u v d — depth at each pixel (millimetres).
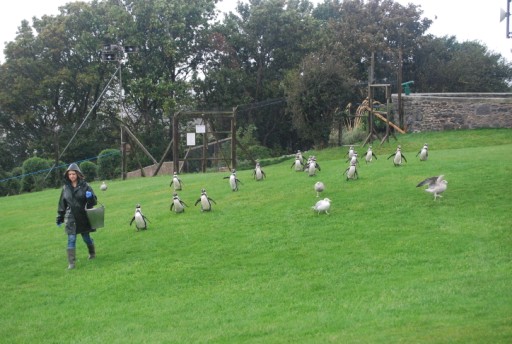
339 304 12703
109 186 35906
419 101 45781
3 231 24812
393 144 41000
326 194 23531
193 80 68562
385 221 19250
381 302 12422
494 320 10367
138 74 65625
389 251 16359
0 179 50344
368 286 13797
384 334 10328
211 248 18453
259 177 28984
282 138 71500
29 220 26906
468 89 72812
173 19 64938
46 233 23297
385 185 23766
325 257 16453
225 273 16094
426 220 18844
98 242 20578
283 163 41719
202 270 16531
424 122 45531
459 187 22156
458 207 19859
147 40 64250
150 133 64125
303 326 11469
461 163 26656
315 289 14062
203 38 68188
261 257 17109
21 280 17094
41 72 65688
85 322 13234
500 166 24922
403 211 20078
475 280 13188
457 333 9852
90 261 18422
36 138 70438
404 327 10633
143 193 30453
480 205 19766
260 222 20812
